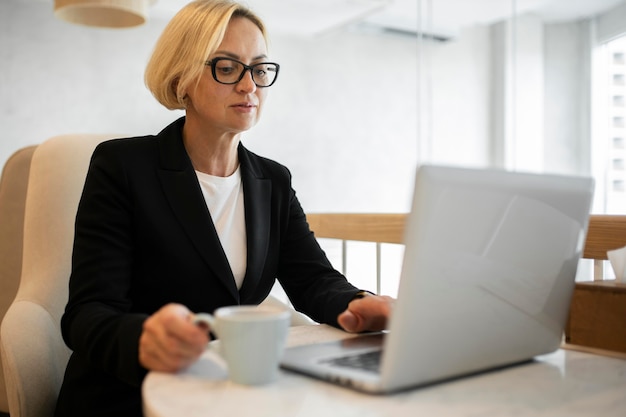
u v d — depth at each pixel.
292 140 5.59
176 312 0.65
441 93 6.36
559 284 0.73
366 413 0.53
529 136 6.25
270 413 0.52
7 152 4.35
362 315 0.88
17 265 1.41
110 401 0.98
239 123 1.07
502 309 0.66
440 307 0.59
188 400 0.55
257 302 1.16
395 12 5.63
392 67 6.10
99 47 4.62
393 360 0.56
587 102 5.93
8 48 4.32
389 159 6.11
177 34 1.07
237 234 1.13
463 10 5.57
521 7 5.52
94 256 0.94
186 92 1.09
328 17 4.92
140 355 0.67
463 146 6.50
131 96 4.75
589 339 0.86
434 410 0.54
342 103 5.83
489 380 0.66
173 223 1.03
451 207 0.58
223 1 1.07
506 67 6.36
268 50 1.16
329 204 5.79
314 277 1.17
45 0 4.41
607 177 5.75
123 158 1.04
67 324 0.89
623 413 0.55
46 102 4.46
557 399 0.59
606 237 1.03
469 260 0.60
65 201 1.28
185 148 1.11
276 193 1.21
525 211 0.66
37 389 1.08
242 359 0.59
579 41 6.04
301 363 0.66
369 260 3.45
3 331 1.11
